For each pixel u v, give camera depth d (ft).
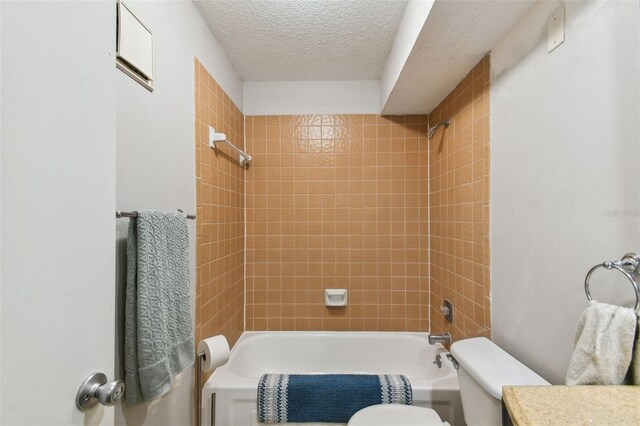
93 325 1.65
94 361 1.65
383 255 6.75
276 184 6.79
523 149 3.23
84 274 1.60
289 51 5.48
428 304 6.68
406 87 5.18
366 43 5.22
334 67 6.12
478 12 3.14
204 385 4.40
